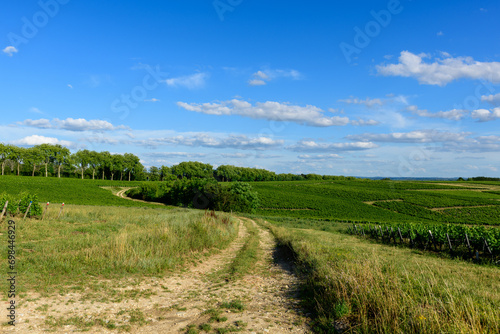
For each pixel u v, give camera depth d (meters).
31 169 104.00
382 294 5.86
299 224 39.69
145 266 9.81
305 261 11.01
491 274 10.48
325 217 57.47
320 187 100.69
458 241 17.45
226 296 7.86
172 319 6.07
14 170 101.38
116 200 67.25
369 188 101.38
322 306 6.31
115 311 6.33
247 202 61.34
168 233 14.36
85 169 115.88
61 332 5.10
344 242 19.44
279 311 6.57
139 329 5.48
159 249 11.88
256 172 137.75
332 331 5.19
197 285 9.11
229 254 14.93
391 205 72.00
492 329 4.47
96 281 8.16
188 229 16.36
